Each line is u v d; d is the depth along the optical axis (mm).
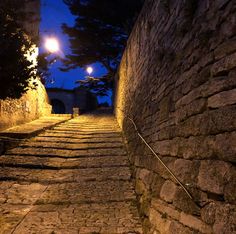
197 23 2930
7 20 5441
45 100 13805
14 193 4793
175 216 2744
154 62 4992
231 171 1943
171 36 3898
